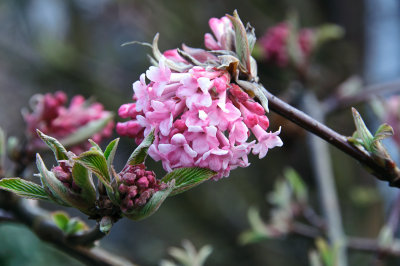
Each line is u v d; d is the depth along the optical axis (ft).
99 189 1.06
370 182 2.96
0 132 1.41
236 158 1.04
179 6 3.59
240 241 3.67
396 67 3.38
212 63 1.10
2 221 1.37
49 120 1.45
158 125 1.04
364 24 3.22
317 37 2.11
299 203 1.98
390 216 1.72
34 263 3.48
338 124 3.18
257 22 3.36
